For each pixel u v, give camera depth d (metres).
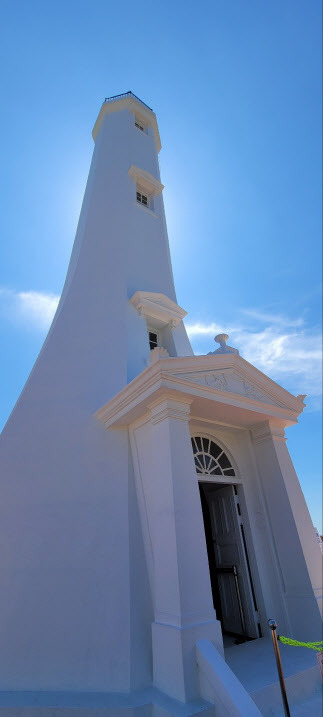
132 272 9.09
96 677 4.55
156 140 15.64
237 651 5.56
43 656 4.86
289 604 6.12
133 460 6.06
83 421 6.77
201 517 4.89
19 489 6.21
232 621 6.71
